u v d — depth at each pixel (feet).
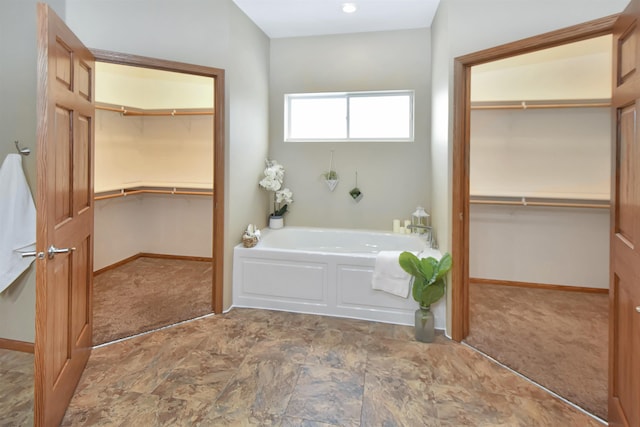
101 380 6.66
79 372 6.57
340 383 6.63
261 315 9.68
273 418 5.68
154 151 14.51
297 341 8.24
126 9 8.05
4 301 7.61
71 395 6.05
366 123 12.58
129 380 6.67
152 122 14.44
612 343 5.29
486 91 12.00
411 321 9.18
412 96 12.05
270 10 10.21
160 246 14.90
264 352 7.74
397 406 6.00
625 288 4.80
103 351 7.71
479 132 12.21
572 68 11.27
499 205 12.18
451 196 8.22
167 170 14.47
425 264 8.11
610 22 5.70
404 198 12.19
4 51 7.09
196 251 14.70
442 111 9.05
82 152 6.53
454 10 7.89
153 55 8.39
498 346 8.10
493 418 5.73
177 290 11.44
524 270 12.16
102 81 12.46
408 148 12.05
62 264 5.57
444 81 8.70
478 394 6.35
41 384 4.78
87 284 7.13
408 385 6.59
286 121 12.89
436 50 10.17
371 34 11.92
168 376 6.82
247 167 10.85
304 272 9.79
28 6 7.05
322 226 12.88
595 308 10.37
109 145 13.05
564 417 5.77
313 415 5.75
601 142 11.28
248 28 10.67
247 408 5.91
